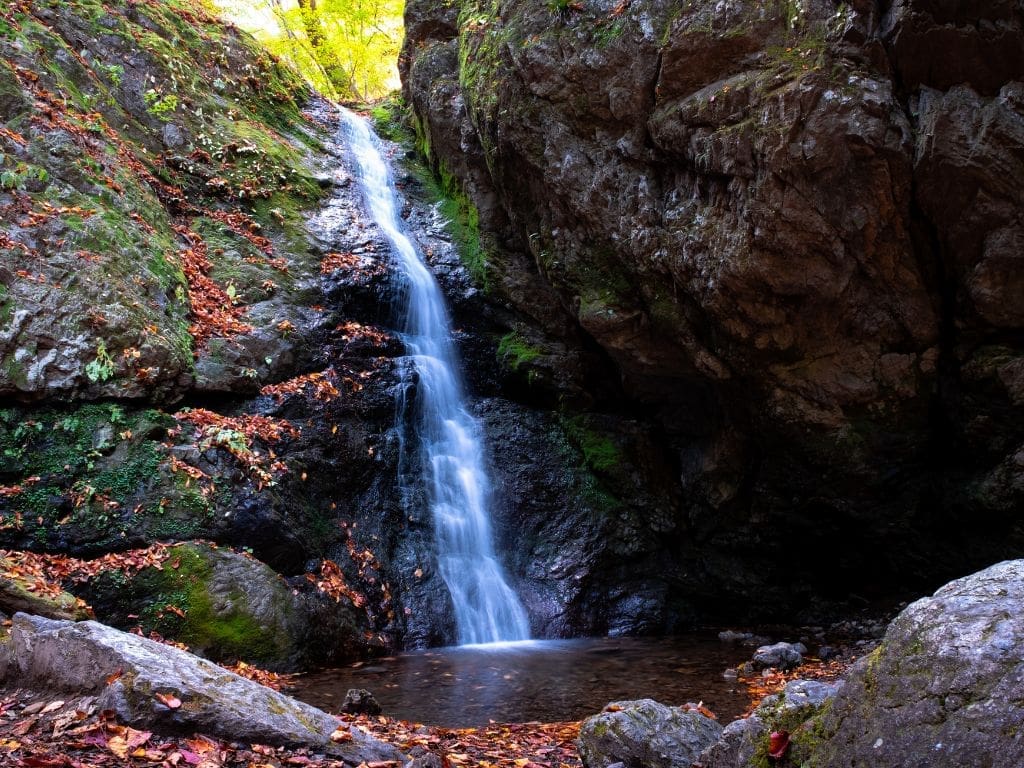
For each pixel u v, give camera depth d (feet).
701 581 32.94
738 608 32.89
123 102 38.06
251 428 28.84
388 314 37.47
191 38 43.86
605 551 32.40
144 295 29.45
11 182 28.27
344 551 28.45
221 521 25.49
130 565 23.26
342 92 67.51
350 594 27.12
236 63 45.55
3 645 13.65
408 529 30.68
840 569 32.14
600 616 31.09
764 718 9.38
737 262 25.59
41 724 11.33
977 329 25.55
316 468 29.71
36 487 24.02
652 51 27.45
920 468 28.66
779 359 27.86
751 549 32.91
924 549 29.63
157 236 32.68
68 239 28.25
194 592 23.27
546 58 29.94
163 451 26.00
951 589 8.12
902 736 7.41
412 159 47.88
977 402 26.12
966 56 23.03
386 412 32.99
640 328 30.66
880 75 23.90
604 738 13.66
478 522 32.27
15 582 20.38
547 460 34.65
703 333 28.91
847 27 23.67
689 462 34.32
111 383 26.58
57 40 35.99
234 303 33.63
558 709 19.51
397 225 42.65
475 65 34.30
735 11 25.36
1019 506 25.88
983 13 22.58
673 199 28.02
